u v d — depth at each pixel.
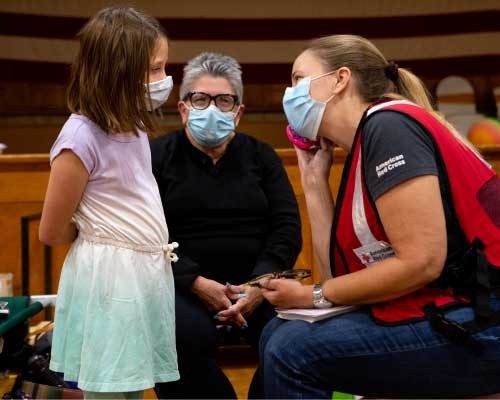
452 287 1.58
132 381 1.68
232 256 2.33
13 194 2.94
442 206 1.53
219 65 2.33
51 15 5.39
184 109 2.36
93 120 1.68
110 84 1.67
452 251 1.57
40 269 2.94
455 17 5.70
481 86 5.71
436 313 1.54
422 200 1.50
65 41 5.42
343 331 1.57
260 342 1.79
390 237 1.54
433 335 1.54
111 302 1.68
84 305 1.70
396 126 1.56
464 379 1.54
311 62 1.78
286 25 5.65
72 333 1.70
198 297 2.22
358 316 1.61
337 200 1.68
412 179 1.51
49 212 1.68
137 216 1.73
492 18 5.68
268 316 2.23
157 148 2.38
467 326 1.51
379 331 1.56
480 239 1.57
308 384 1.59
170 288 1.82
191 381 2.09
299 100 1.77
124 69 1.67
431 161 1.54
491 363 1.53
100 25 1.69
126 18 1.70
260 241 2.36
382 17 5.71
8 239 2.95
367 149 1.59
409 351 1.54
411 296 1.59
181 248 2.31
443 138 1.58
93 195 1.70
